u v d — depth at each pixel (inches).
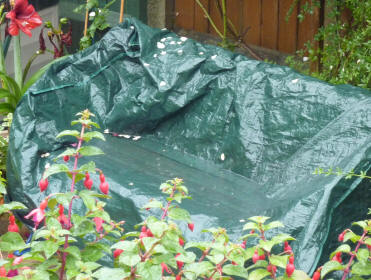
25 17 186.1
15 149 180.9
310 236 130.4
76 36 263.7
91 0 231.1
